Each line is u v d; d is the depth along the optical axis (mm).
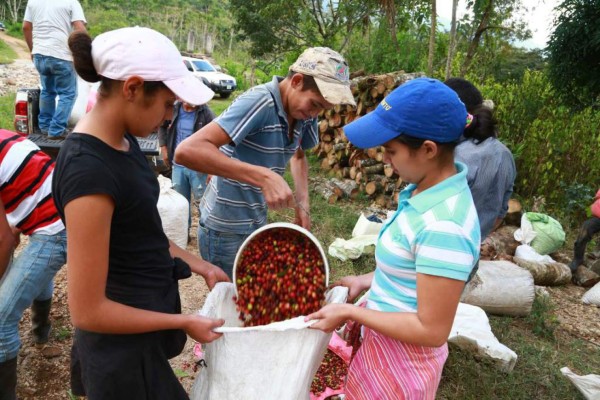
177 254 2219
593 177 6961
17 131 5805
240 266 2129
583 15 8312
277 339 1790
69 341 3285
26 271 2418
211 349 1873
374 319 1686
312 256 2123
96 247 1446
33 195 2414
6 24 50406
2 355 2361
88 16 50531
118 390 1715
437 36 10844
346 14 12602
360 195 6961
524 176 7230
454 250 1524
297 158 3102
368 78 7027
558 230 5395
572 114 8266
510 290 4031
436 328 1577
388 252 1722
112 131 1522
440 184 1620
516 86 8344
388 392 1865
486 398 3068
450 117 1553
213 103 17125
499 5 8086
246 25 14516
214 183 2646
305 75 2256
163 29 55562
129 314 1593
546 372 3430
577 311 4613
